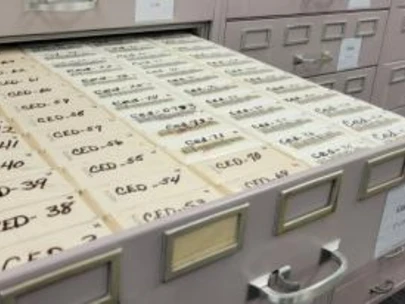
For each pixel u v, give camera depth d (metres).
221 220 0.43
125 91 0.69
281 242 0.49
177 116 0.62
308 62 1.23
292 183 0.47
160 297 0.42
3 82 0.70
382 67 1.44
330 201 0.51
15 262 0.36
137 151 0.53
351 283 0.65
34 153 0.51
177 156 0.52
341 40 1.28
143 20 0.93
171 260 0.41
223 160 0.52
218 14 1.01
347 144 0.57
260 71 0.81
